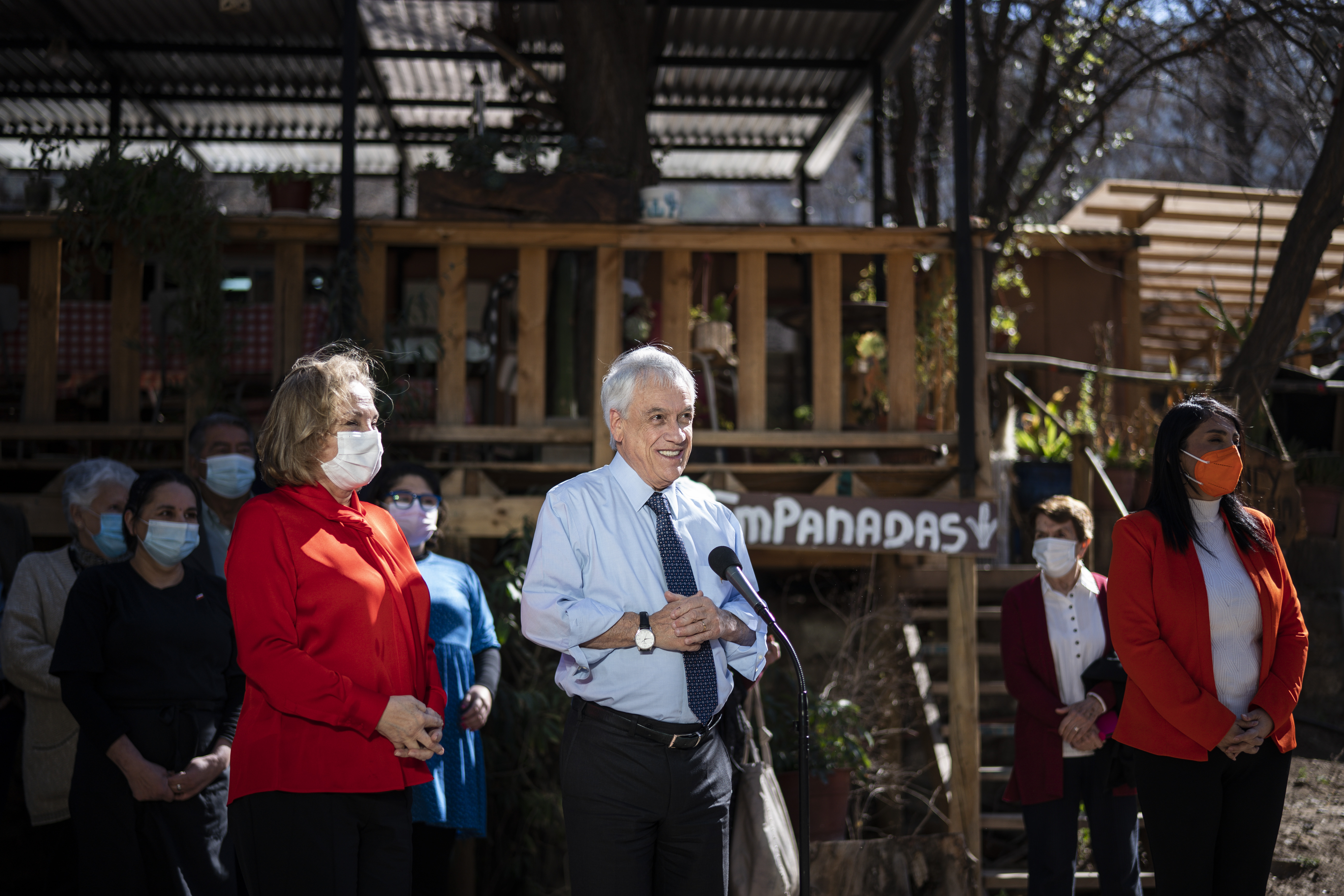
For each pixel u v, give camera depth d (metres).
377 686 2.48
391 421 4.87
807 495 4.91
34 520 4.72
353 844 2.44
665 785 2.55
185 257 4.77
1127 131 8.67
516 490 5.75
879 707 5.34
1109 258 9.84
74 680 3.05
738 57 7.51
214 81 7.93
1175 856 3.01
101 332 5.14
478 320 8.97
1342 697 5.79
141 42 7.23
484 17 7.13
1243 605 3.04
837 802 4.72
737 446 5.10
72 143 9.02
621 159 6.14
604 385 2.76
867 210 19.05
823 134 8.73
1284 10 5.88
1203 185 9.70
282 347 4.93
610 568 2.65
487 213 5.00
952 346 5.23
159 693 3.13
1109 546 5.97
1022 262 9.86
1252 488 5.64
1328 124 6.07
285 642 2.38
